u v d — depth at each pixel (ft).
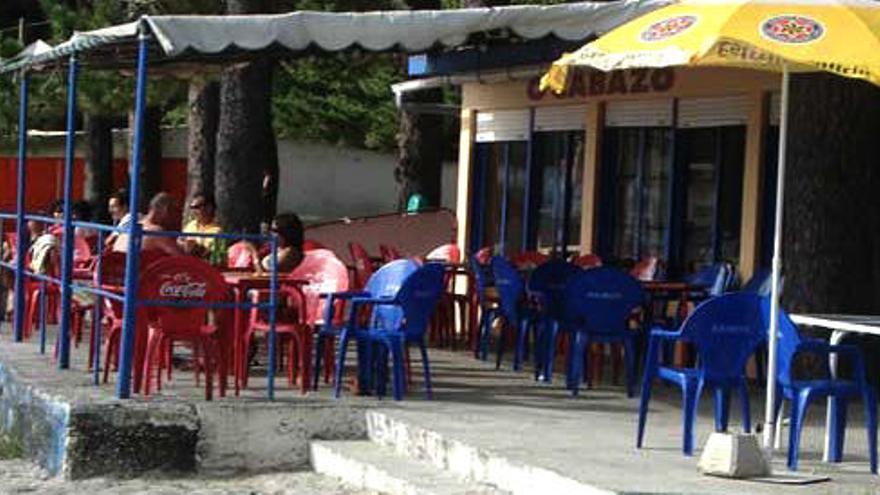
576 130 48.34
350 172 113.60
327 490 27.66
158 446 29.07
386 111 105.09
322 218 110.42
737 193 41.16
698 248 42.86
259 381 33.71
